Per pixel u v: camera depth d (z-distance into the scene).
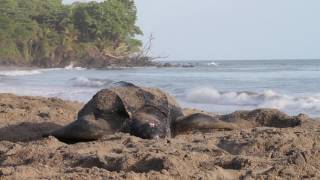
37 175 11.93
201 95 39.84
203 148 14.01
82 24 178.00
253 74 85.56
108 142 15.45
